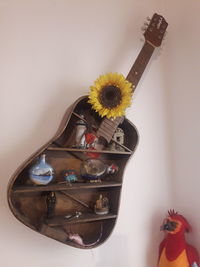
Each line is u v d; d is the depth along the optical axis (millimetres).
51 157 993
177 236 1062
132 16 1284
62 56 1089
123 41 1241
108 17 1224
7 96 963
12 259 908
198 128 1143
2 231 903
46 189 854
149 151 1248
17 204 903
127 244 1136
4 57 975
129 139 1132
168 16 1367
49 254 976
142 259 1157
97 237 1026
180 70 1266
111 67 1192
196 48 1177
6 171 928
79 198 1035
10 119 959
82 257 1037
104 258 1078
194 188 1145
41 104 1020
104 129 972
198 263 1062
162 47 1356
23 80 998
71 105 1024
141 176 1213
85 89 1117
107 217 974
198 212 1116
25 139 973
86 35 1157
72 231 1000
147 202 1211
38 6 1066
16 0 1025
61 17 1110
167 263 1043
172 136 1294
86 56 1143
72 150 923
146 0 1339
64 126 916
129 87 967
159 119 1299
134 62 1143
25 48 1017
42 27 1062
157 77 1326
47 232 858
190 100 1194
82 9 1166
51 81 1052
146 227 1191
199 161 1128
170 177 1285
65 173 963
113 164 1085
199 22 1168
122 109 948
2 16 993
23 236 936
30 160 827
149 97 1286
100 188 1085
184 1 1268
